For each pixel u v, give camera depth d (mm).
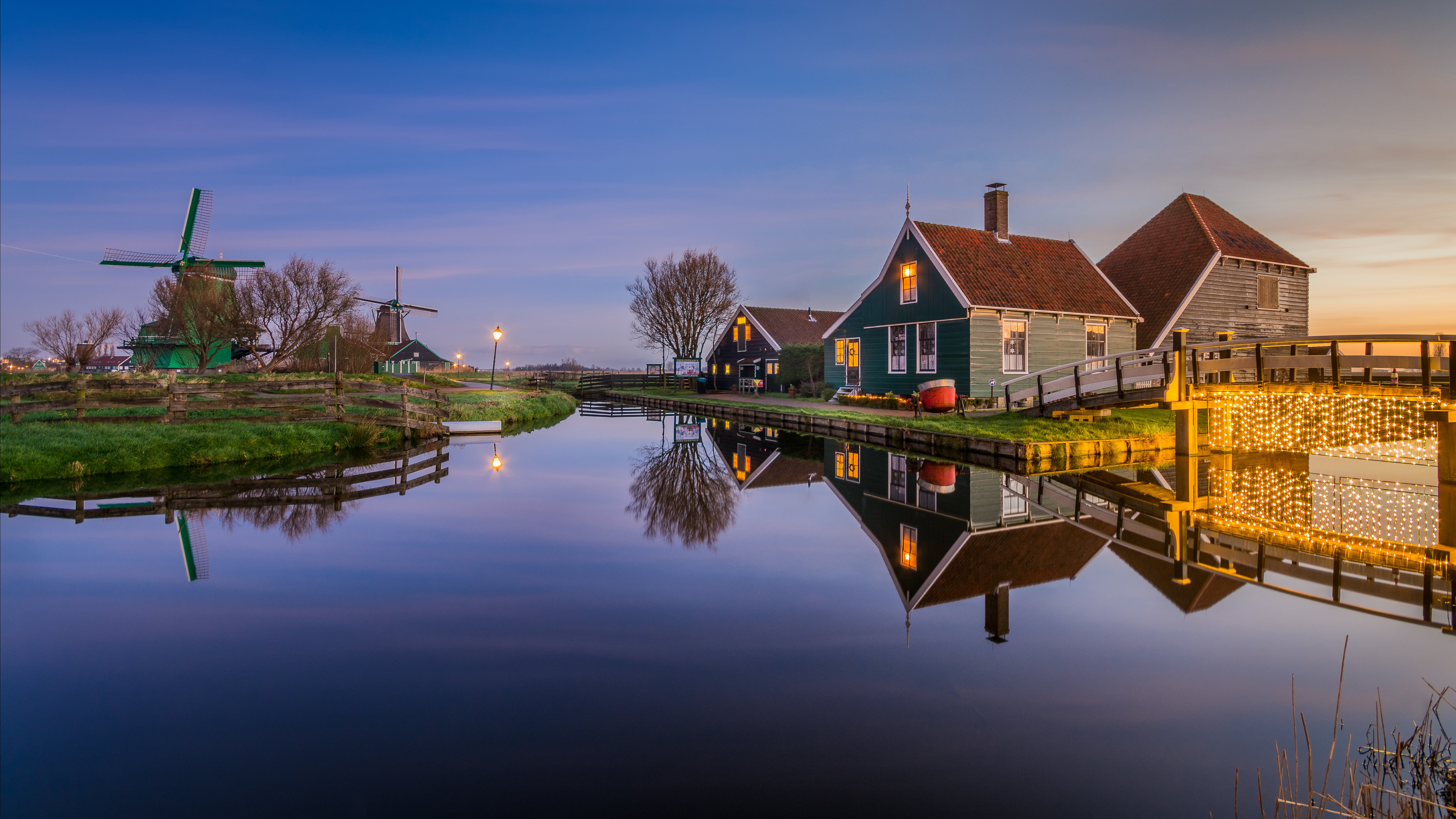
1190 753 4055
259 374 36656
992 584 7266
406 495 12297
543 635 5828
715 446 20719
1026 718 4441
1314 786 3729
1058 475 15086
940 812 3482
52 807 3514
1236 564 7980
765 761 3938
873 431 20859
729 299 54531
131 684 4926
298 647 5570
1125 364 26094
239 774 3814
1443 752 3965
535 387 55344
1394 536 9422
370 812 3465
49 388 16672
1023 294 24953
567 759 3959
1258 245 28344
